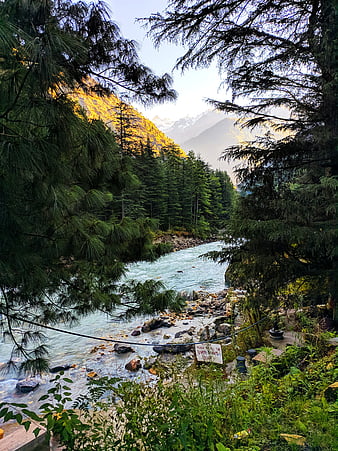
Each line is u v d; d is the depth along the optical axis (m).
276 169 5.17
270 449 1.63
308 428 1.63
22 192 2.22
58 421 1.81
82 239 2.86
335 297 4.28
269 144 5.12
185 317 9.70
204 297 11.73
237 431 1.84
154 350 7.07
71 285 3.67
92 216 3.64
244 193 5.55
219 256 5.48
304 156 4.98
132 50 3.42
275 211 4.90
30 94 1.74
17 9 1.90
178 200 33.22
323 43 3.89
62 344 7.65
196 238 31.66
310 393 2.17
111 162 3.23
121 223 3.81
